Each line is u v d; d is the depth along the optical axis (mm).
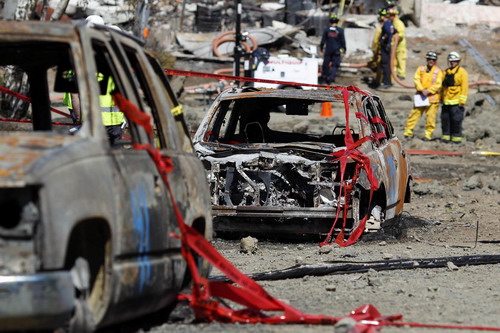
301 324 17062
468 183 47781
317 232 28672
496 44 114500
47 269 12531
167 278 15680
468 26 120938
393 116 77125
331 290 21156
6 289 12406
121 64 15734
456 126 65500
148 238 14859
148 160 15367
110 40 15977
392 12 96125
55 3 78875
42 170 12625
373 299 20391
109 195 13797
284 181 28797
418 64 105562
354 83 96938
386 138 32906
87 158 13617
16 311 12469
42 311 12531
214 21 113812
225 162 28797
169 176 16094
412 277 23641
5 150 13234
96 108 14508
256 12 118688
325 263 23828
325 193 28469
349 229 28516
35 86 19578
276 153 28969
